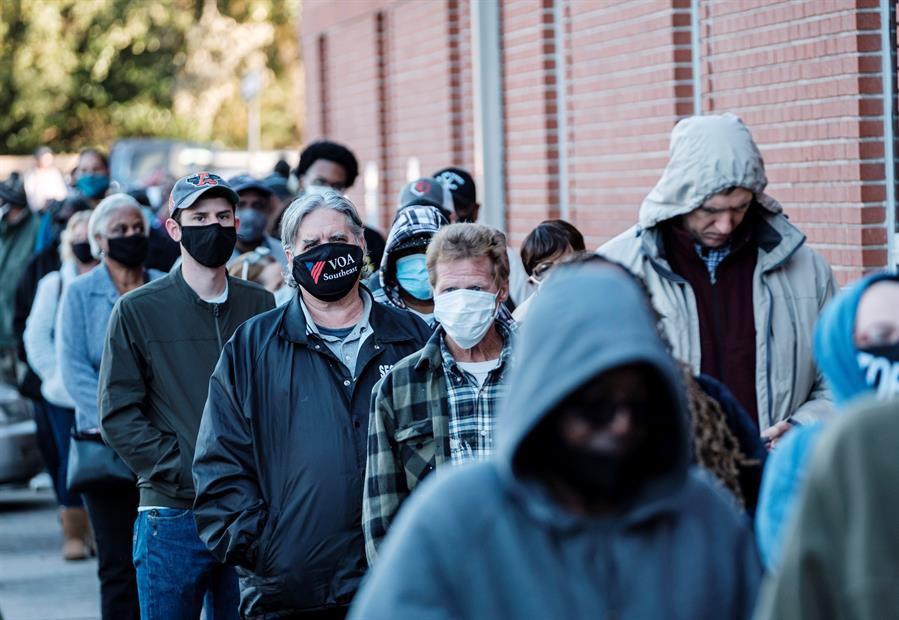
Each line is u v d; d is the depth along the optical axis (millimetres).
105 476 8516
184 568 7363
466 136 15188
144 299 7477
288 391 6402
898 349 3473
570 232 7664
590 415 3258
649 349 3184
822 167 8773
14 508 15148
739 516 3496
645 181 10953
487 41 13555
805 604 3041
